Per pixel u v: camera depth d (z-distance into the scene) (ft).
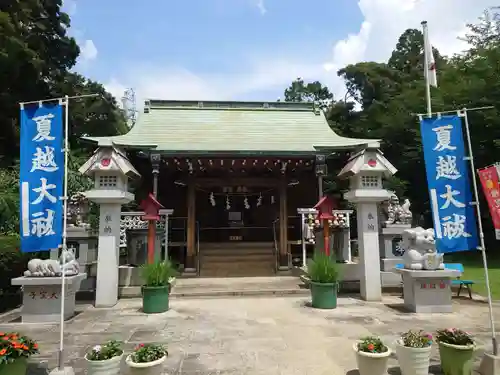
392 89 98.37
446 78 76.64
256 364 15.61
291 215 53.62
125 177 28.71
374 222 29.30
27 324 22.72
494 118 59.77
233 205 58.13
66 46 85.97
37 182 17.78
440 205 20.57
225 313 25.09
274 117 53.98
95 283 30.48
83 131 87.51
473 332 20.04
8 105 64.95
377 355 13.23
